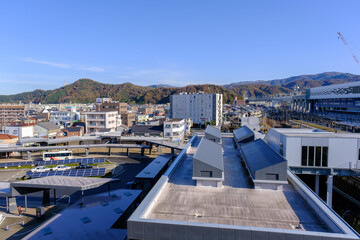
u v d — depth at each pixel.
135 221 12.36
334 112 121.44
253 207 15.47
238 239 11.52
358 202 31.77
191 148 35.53
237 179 21.12
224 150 34.09
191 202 16.20
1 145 59.75
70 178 29.89
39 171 45.19
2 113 132.12
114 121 90.00
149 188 34.16
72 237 19.34
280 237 11.17
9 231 24.02
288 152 29.62
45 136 71.94
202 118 119.69
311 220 13.79
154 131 74.62
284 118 139.50
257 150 24.64
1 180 41.44
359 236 10.73
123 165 50.81
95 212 23.69
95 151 64.19
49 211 28.56
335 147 28.77
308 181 39.81
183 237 12.00
